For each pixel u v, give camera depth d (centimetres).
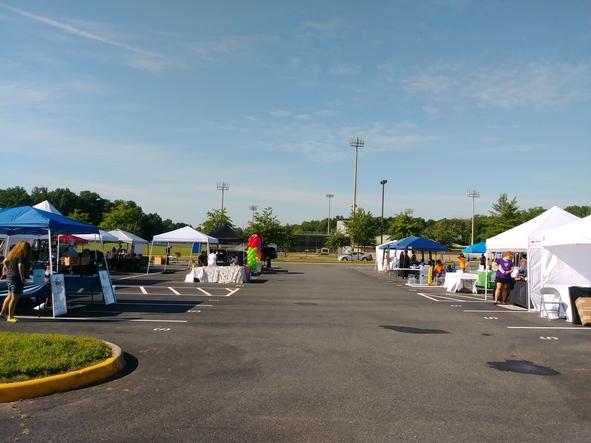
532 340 1057
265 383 685
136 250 3875
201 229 7488
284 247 7025
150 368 757
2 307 1225
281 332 1077
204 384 677
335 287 2378
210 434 503
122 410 571
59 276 1261
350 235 7225
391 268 3597
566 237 1374
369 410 582
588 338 1092
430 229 7581
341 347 932
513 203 5506
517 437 509
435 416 566
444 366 802
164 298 1691
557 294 1398
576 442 499
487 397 643
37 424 526
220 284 2381
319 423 537
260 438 494
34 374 644
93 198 12025
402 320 1301
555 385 707
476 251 3112
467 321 1315
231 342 958
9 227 1335
